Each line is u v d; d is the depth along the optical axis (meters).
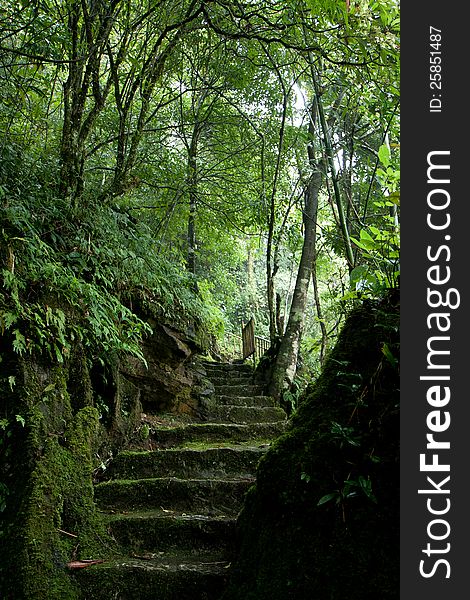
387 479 1.90
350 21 3.09
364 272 2.40
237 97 7.19
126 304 4.39
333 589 1.81
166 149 6.95
